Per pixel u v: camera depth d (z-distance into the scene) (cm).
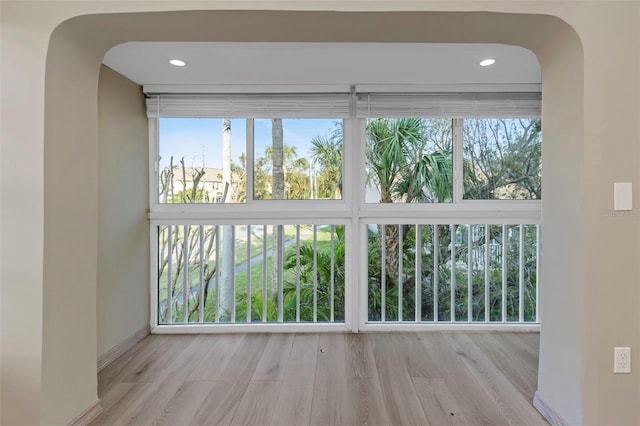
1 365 143
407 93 263
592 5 141
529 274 288
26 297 142
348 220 276
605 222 143
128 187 248
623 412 144
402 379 203
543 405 167
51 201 146
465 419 165
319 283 291
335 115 264
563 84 154
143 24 149
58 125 148
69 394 155
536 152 282
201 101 265
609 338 144
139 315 262
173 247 286
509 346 249
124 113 243
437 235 285
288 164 282
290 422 164
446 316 290
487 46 196
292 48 198
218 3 139
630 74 143
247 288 288
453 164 281
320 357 232
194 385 197
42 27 141
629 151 143
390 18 146
